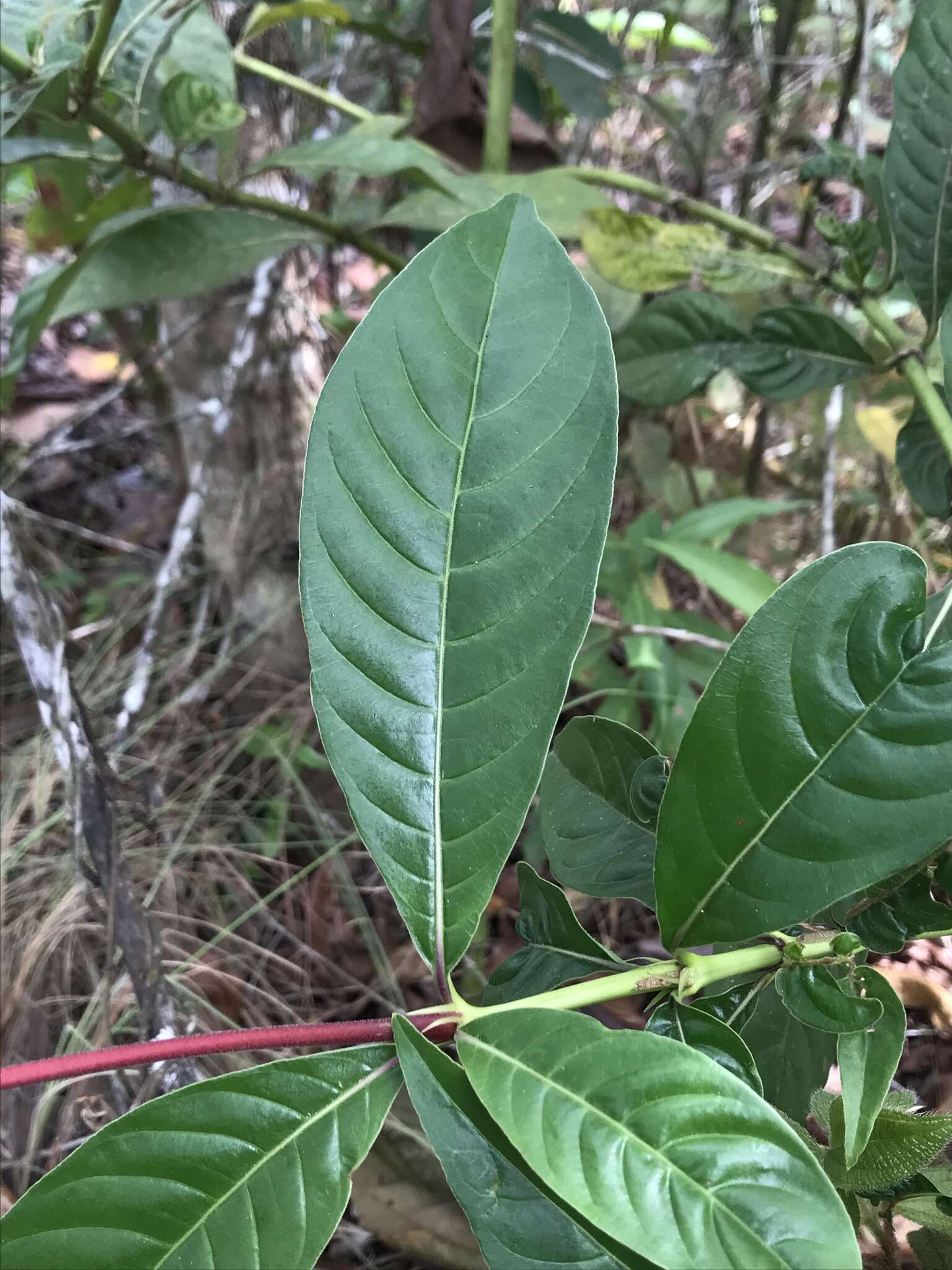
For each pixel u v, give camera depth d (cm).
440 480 20
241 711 70
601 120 58
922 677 19
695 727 20
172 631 73
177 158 38
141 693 53
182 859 57
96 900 43
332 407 20
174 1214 18
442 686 20
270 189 58
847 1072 19
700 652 53
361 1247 39
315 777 63
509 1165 19
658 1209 15
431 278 20
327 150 39
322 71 67
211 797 62
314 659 20
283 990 54
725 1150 16
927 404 32
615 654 63
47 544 84
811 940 21
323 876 59
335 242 46
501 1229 19
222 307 60
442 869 19
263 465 66
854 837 19
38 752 63
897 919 22
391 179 63
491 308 20
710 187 65
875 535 56
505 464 20
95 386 101
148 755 61
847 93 50
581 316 20
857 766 19
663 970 20
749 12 61
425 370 20
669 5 64
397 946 55
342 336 66
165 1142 18
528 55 59
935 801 18
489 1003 24
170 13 34
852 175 36
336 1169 18
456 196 39
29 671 33
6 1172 43
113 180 54
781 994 20
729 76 59
